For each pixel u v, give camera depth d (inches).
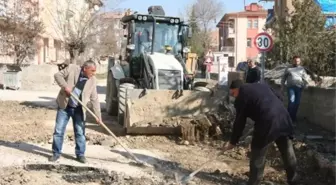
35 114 559.2
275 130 257.8
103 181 283.6
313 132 458.9
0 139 393.4
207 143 408.2
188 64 620.7
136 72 535.2
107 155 347.6
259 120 260.2
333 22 805.9
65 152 347.3
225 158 362.0
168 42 549.0
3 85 940.0
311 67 631.8
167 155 361.4
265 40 546.9
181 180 285.1
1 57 1162.6
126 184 277.6
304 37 728.3
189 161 345.7
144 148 381.7
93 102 322.3
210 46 2925.7
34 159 320.2
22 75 979.3
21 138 401.1
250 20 3425.2
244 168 334.3
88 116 541.6
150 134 426.9
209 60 1195.3
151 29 545.6
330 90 464.1
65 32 1175.6
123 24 600.4
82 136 320.5
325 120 476.1
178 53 551.8
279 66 725.3
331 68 621.3
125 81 512.4
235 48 3427.7
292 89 486.0
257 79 598.2
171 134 429.1
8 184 267.7
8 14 1064.8
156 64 482.9
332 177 305.0
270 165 342.6
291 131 265.1
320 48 617.9
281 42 759.1
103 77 1585.9
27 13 1107.9
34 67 983.0
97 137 405.4
